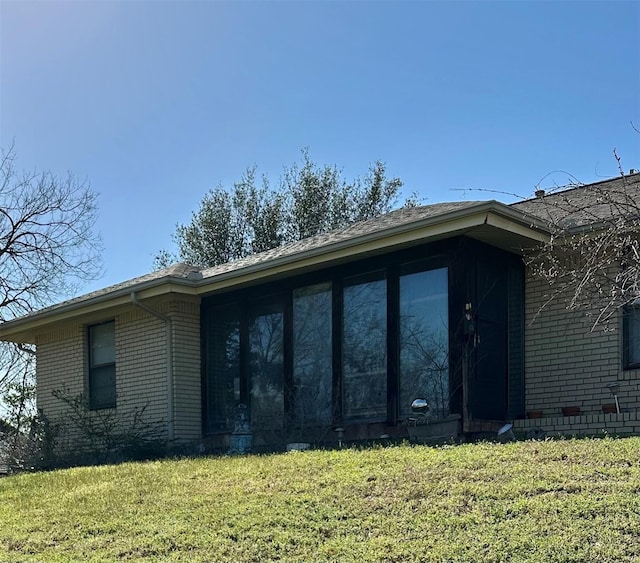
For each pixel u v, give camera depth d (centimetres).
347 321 1095
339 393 1081
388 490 630
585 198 980
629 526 492
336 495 636
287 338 1170
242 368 1233
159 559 548
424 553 497
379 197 3084
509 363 1020
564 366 980
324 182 3073
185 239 3108
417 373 995
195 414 1289
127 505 702
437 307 987
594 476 599
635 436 782
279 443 1105
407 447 819
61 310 1416
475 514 548
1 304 2123
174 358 1279
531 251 1008
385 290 1050
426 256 1002
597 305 938
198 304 1327
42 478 931
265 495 668
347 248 1023
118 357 1394
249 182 3103
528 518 528
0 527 682
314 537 552
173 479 799
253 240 3058
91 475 903
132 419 1331
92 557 570
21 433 1469
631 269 782
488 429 953
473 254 977
